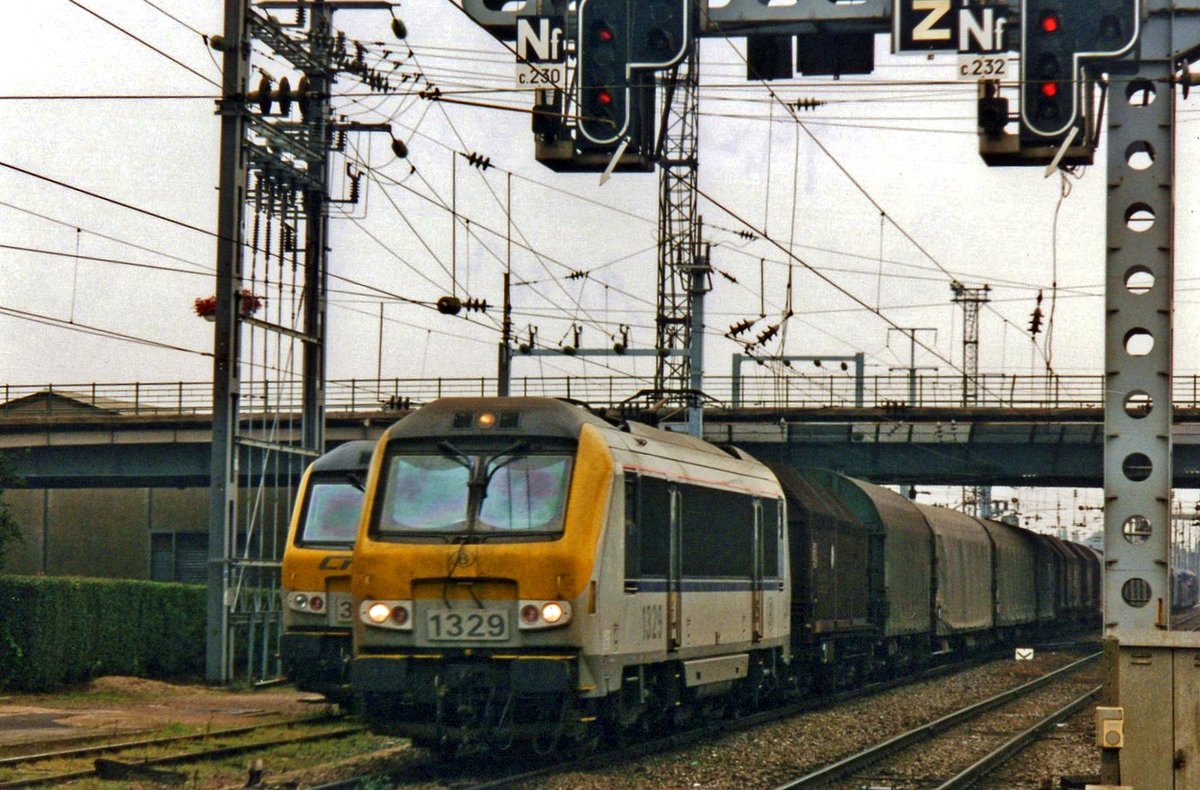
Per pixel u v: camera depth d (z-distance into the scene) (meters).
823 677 30.52
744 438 54.47
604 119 16.81
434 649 17.12
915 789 17.48
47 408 54.91
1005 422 52.84
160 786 16.48
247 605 32.84
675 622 20.23
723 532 22.66
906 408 52.94
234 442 31.00
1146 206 15.70
